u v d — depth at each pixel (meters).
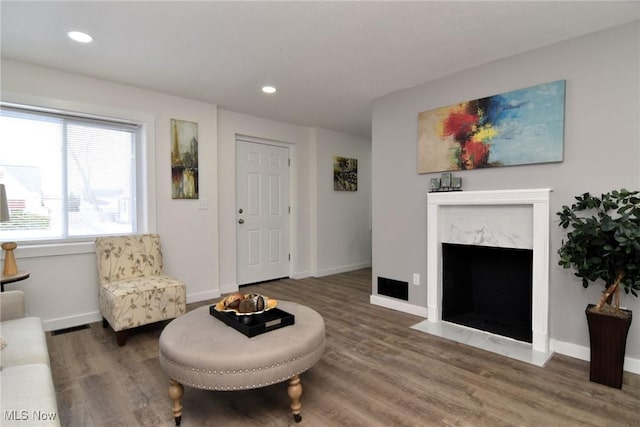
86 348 2.62
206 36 2.38
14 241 2.89
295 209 5.12
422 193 3.32
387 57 2.72
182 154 3.75
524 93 2.62
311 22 2.20
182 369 1.63
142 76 3.11
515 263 2.77
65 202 3.13
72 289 3.09
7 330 1.85
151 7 2.02
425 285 3.32
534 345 2.55
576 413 1.79
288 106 4.08
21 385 1.32
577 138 2.40
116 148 3.42
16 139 2.91
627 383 2.08
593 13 2.09
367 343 2.71
